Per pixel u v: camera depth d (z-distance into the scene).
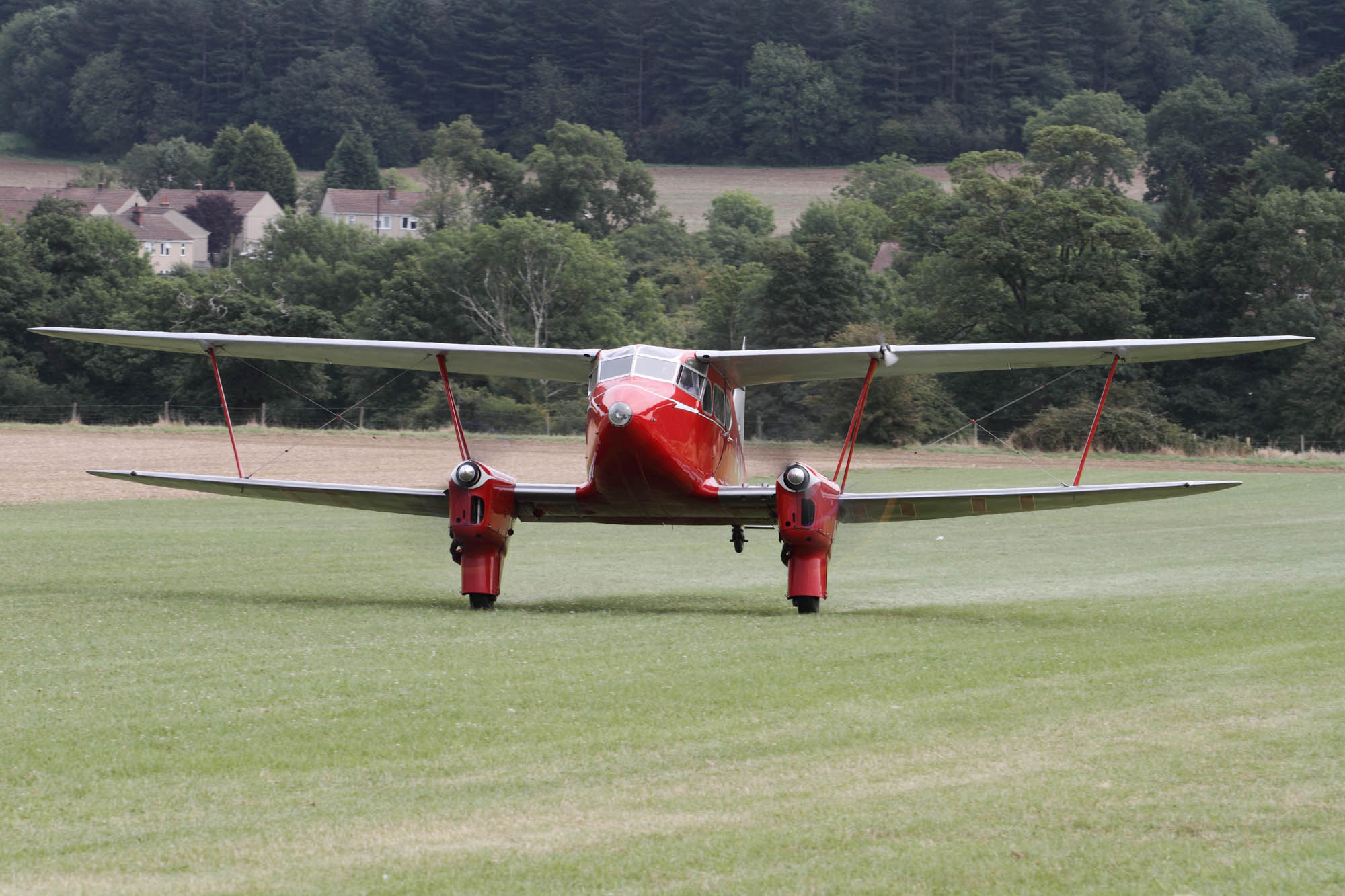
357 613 38.66
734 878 16.45
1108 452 157.12
